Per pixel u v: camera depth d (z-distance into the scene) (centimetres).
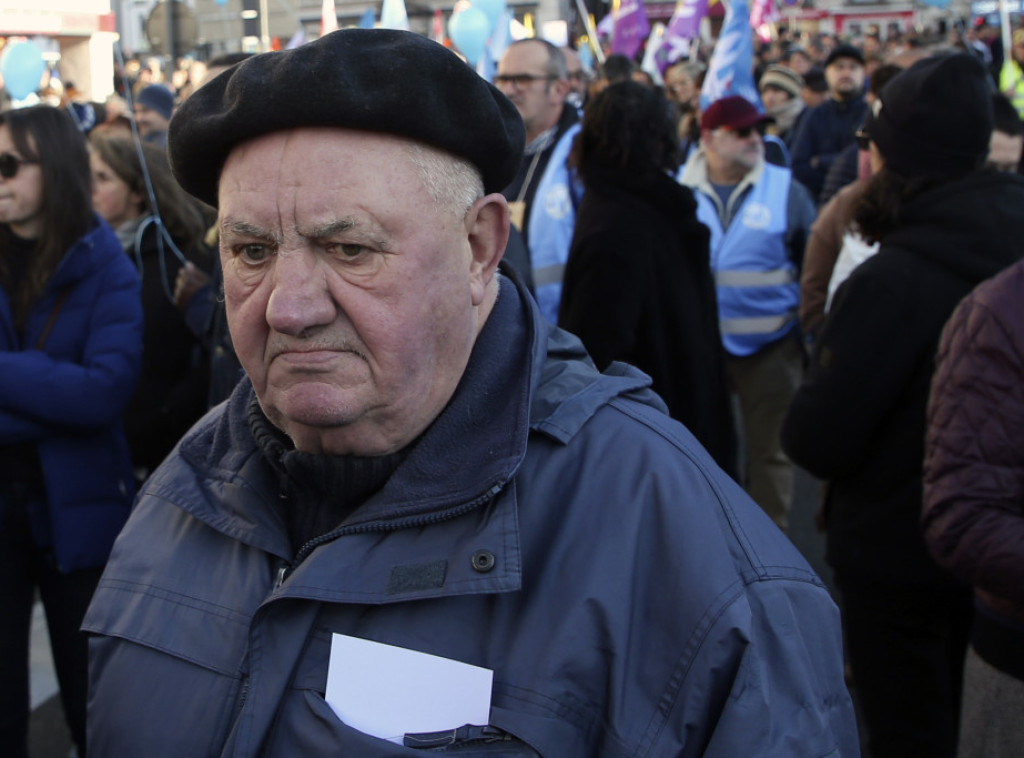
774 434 398
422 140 96
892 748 220
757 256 389
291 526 114
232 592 111
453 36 372
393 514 103
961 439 159
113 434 239
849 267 317
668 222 274
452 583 99
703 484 106
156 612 113
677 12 937
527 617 99
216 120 96
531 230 338
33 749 295
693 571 99
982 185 207
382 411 101
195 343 301
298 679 103
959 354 161
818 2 2034
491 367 108
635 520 102
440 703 98
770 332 391
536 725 95
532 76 361
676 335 272
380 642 101
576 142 284
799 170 686
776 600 101
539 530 103
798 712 98
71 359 233
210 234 272
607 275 262
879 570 213
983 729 169
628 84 277
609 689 97
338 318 97
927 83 207
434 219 98
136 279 243
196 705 108
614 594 99
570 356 121
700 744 96
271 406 105
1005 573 153
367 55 92
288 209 95
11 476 226
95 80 835
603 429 108
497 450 104
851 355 208
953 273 203
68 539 227
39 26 796
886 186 214
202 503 116
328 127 94
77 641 236
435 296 99
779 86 756
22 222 233
